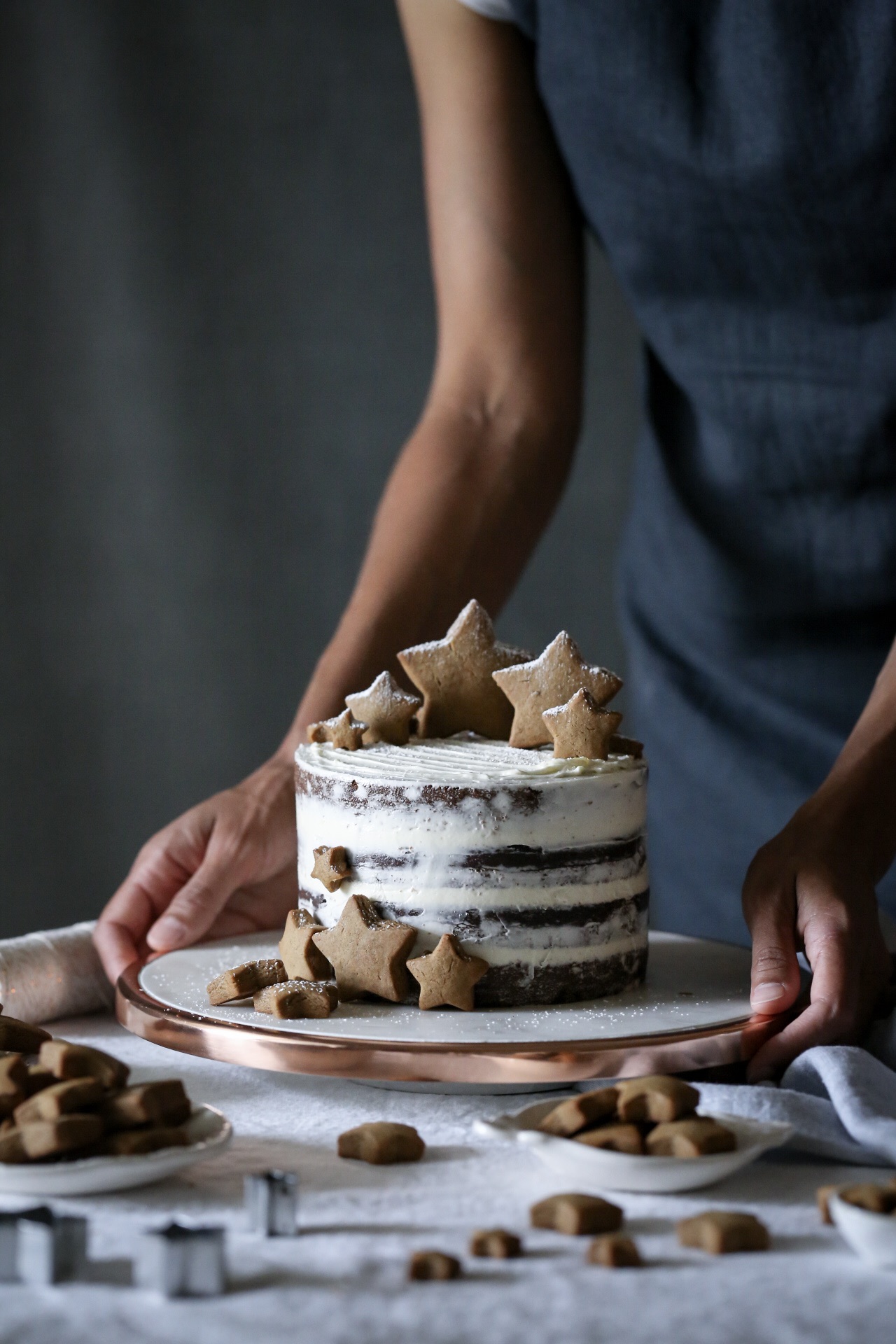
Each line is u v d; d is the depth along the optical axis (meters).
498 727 1.50
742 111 1.63
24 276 2.78
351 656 1.60
